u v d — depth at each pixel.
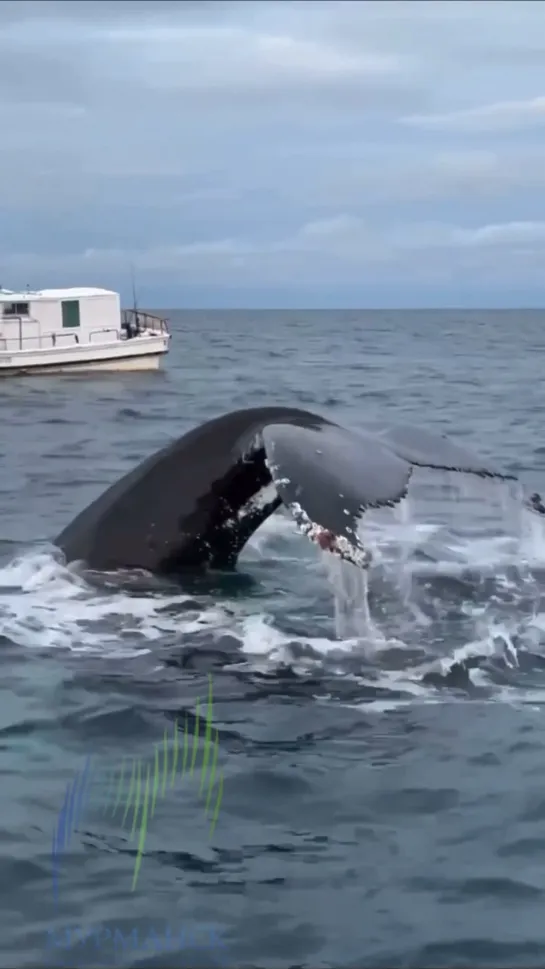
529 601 11.60
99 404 35.66
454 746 8.45
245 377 46.66
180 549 11.52
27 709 9.03
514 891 6.76
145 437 27.34
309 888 6.74
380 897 6.68
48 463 22.55
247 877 6.84
